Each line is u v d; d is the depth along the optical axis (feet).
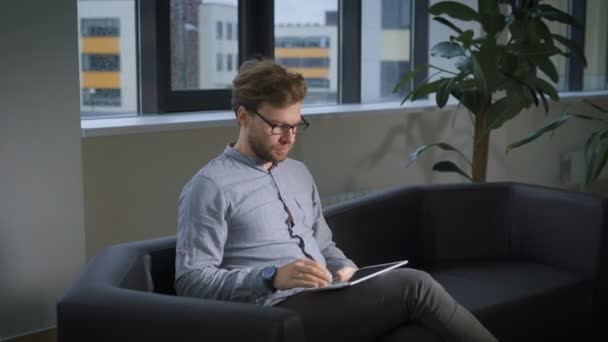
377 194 9.56
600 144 12.51
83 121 10.92
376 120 14.60
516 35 12.68
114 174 10.61
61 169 9.52
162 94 12.39
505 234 10.39
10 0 8.87
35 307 9.48
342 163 14.02
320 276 6.00
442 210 10.12
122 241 10.81
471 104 12.35
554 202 9.93
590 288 9.57
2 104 8.91
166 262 6.93
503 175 17.69
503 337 8.40
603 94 20.58
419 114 15.49
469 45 12.44
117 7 11.85
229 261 6.67
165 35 12.30
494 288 8.79
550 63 12.78
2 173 8.99
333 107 14.74
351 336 6.37
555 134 19.31
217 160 6.79
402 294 6.49
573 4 21.34
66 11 9.37
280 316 4.95
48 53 9.25
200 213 6.41
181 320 5.10
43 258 9.48
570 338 9.40
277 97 6.52
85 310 5.41
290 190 7.16
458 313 6.53
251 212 6.68
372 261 9.23
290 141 6.70
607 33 22.65
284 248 6.82
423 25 16.78
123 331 5.27
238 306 5.13
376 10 16.07
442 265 9.88
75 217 9.74
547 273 9.53
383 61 16.40
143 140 10.91
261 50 13.80
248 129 6.71
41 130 9.29
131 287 6.13
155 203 11.16
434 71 16.72
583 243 9.63
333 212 8.74
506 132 17.48
